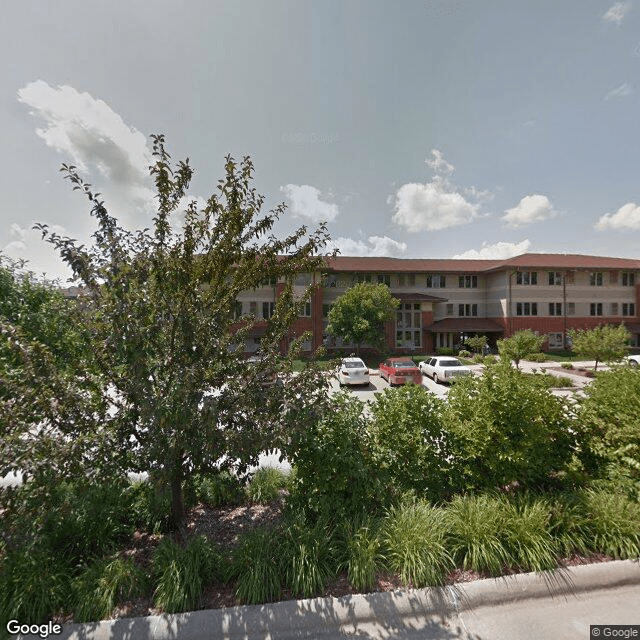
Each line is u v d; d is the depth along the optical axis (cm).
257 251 332
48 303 502
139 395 262
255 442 269
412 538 283
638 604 253
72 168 273
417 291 2966
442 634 231
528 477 352
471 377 410
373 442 359
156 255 291
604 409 385
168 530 340
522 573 271
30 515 246
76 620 234
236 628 229
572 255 3153
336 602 245
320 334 2502
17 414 249
